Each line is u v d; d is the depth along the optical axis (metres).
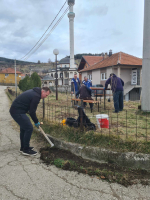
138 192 2.42
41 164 3.21
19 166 3.11
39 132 4.52
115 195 2.36
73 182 2.65
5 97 18.38
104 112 6.25
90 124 4.05
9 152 3.74
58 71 52.06
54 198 2.29
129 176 2.76
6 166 3.10
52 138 3.94
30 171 2.95
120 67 17.20
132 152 2.99
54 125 4.27
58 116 5.86
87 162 3.19
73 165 3.10
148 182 2.62
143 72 5.60
